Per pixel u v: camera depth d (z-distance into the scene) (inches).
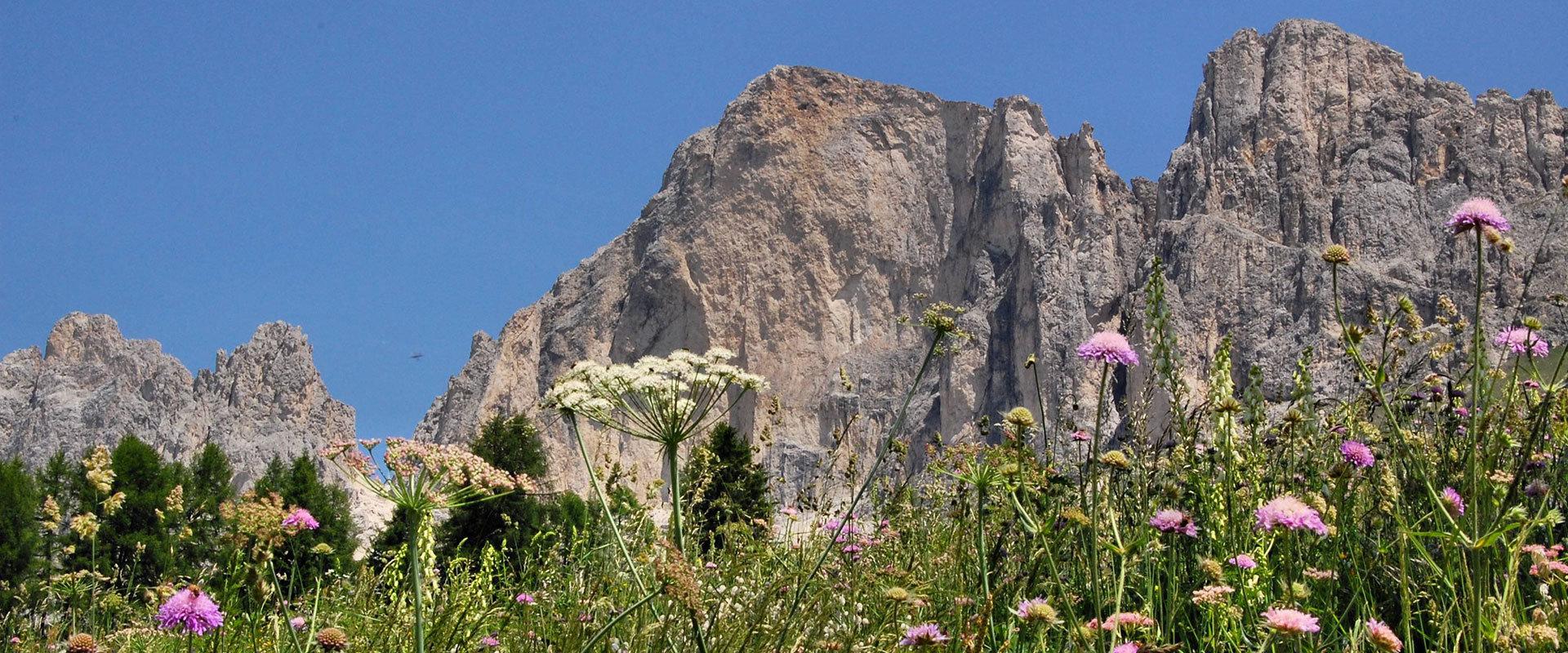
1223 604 213.8
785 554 319.9
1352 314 5369.1
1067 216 6417.3
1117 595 200.8
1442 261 5408.5
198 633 219.6
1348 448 252.4
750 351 6299.2
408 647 246.2
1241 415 278.8
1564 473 263.9
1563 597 213.9
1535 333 248.1
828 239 6525.6
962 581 270.2
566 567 324.8
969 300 6323.8
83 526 390.3
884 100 6924.2
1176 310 5718.5
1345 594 251.3
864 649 220.5
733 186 6628.9
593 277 6943.9
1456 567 228.4
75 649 275.9
